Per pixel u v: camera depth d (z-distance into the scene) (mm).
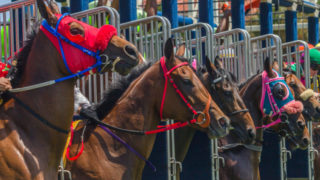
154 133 8297
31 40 6855
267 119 12422
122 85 8414
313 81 16672
